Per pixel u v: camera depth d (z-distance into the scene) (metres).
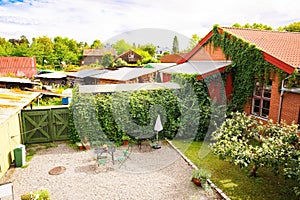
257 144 9.31
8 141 7.98
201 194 6.30
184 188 6.63
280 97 9.49
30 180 7.17
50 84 26.55
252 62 10.86
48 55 43.75
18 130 9.35
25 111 9.96
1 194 5.30
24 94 10.65
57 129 10.55
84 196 6.28
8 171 7.79
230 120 8.34
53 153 9.33
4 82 18.69
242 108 11.60
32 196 5.44
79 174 7.54
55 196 6.28
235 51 11.88
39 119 10.23
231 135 7.72
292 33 15.65
